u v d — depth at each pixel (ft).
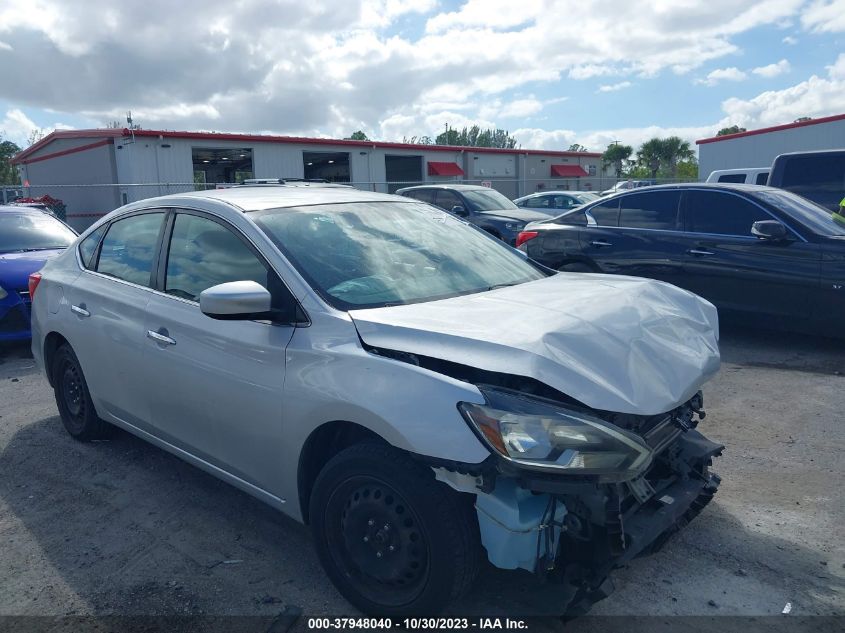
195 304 11.98
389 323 9.50
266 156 93.81
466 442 8.13
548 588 9.02
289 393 9.98
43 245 28.58
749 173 44.01
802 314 21.76
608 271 25.77
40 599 10.41
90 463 15.25
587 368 8.79
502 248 13.99
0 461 15.51
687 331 10.77
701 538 11.65
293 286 10.52
